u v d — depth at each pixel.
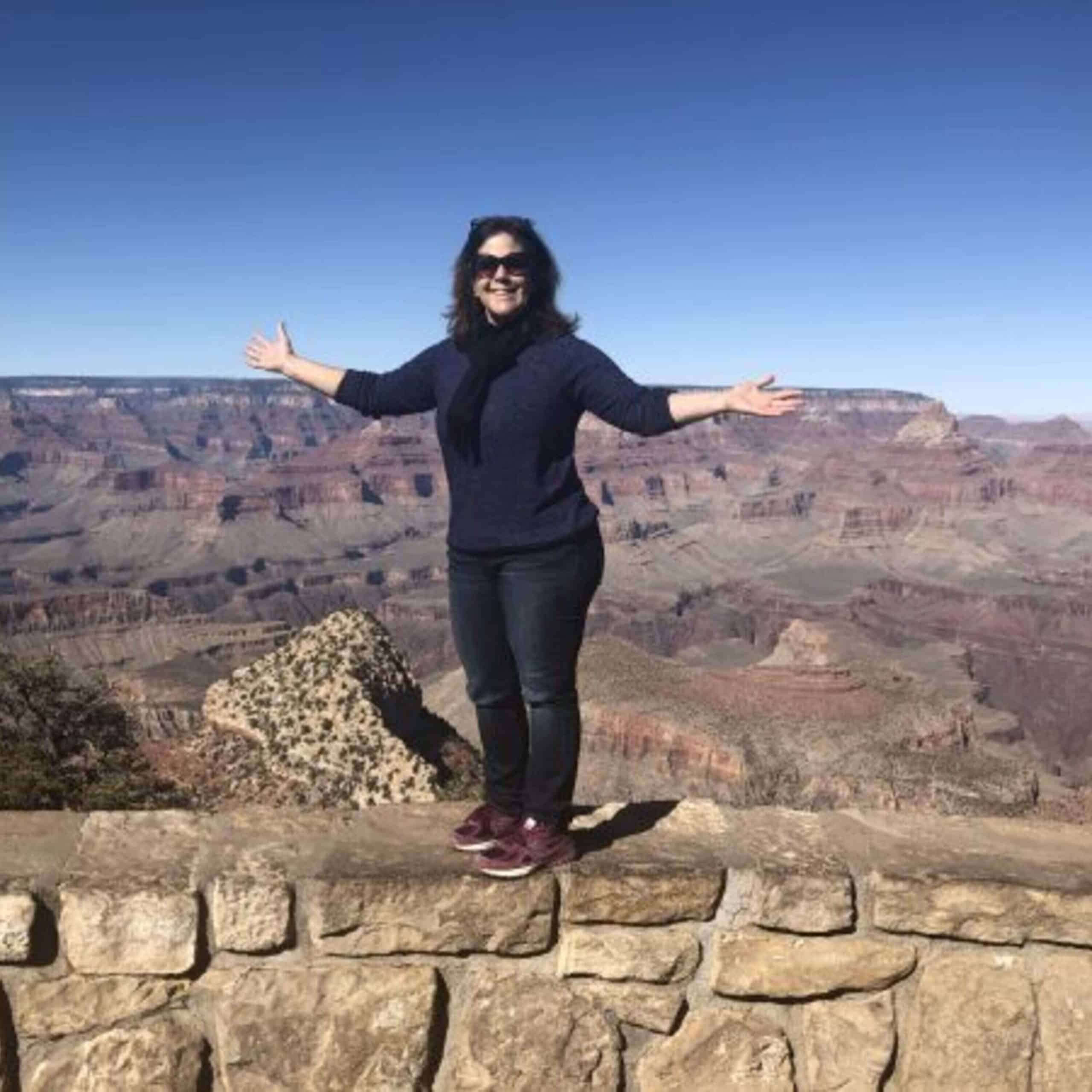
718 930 3.03
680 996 3.02
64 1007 2.89
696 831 3.31
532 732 3.07
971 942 3.04
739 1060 3.02
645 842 3.21
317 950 2.94
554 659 3.04
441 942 2.96
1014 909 3.01
